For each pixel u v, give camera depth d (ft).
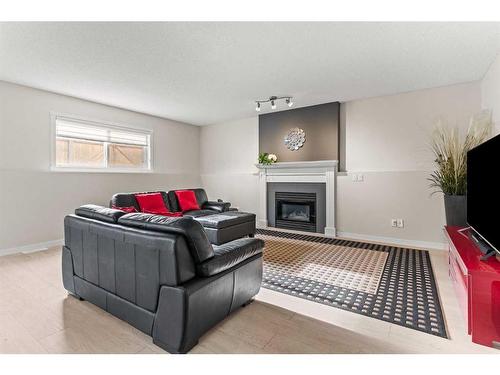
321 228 15.35
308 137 15.71
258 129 18.13
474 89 11.42
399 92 12.94
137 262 5.44
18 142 11.68
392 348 5.07
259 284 6.98
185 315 4.75
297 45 8.27
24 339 5.31
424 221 12.48
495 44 8.20
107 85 11.82
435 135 12.03
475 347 5.08
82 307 6.64
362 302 6.89
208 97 13.69
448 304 6.73
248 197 18.74
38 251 11.62
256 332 5.60
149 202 13.73
